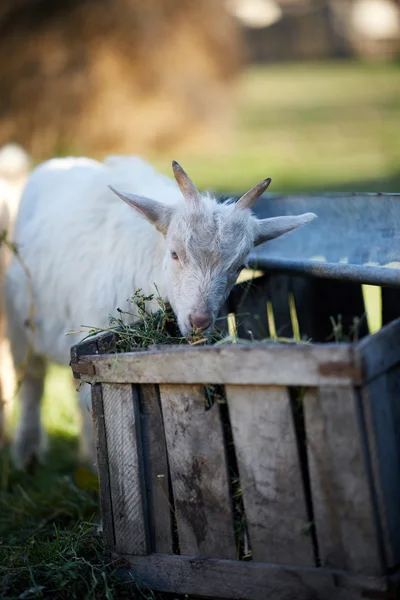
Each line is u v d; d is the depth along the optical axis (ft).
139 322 11.12
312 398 8.69
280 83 80.33
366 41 97.60
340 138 50.90
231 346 8.92
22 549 11.00
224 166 43.39
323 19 96.94
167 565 9.89
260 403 8.96
